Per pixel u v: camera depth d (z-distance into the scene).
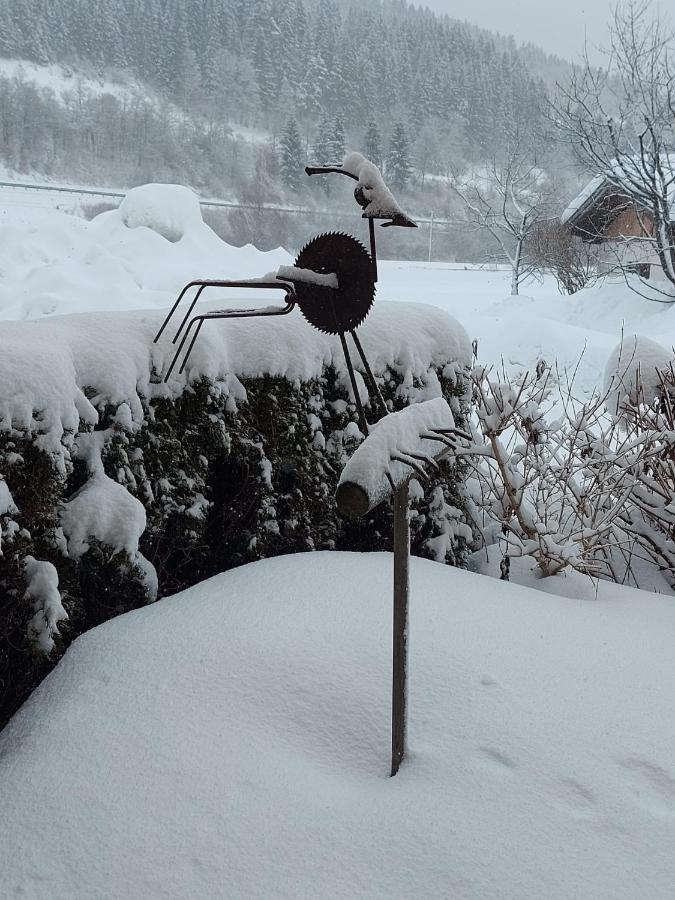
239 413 3.19
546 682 2.25
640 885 1.60
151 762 1.94
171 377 2.95
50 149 76.25
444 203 60.34
